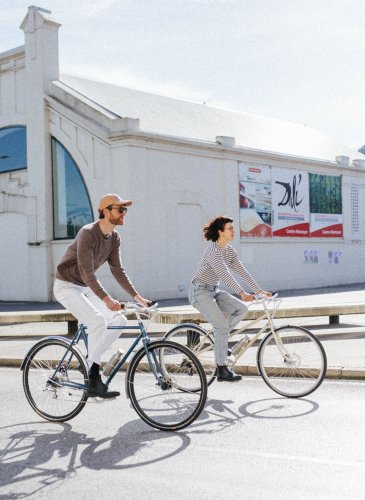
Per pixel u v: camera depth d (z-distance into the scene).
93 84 25.52
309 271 28.45
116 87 26.62
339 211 30.36
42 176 23.03
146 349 5.65
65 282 5.93
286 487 4.09
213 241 6.81
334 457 4.70
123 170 21.05
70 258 5.88
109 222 5.75
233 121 30.23
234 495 3.98
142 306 5.86
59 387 6.00
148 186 21.61
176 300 21.50
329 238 29.67
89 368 5.80
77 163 22.30
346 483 4.14
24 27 23.58
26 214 23.62
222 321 6.61
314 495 3.93
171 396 5.61
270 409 6.29
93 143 21.81
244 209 25.25
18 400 7.07
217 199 24.22
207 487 4.15
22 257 23.80
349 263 30.97
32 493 4.17
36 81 23.27
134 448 5.09
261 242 25.98
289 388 6.83
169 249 22.30
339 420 5.79
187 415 5.56
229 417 6.00
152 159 21.80
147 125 22.88
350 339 10.86
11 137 24.31
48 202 23.00
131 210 21.03
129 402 6.90
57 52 23.66
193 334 6.98
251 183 25.64
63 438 5.46
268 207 26.38
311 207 28.64
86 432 5.64
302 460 4.65
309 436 5.28
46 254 22.94
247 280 6.90
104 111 22.02
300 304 16.36
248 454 4.84
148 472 4.50
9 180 24.27
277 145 29.09
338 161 30.48
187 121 26.34
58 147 22.91
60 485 4.30
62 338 6.04
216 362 6.65
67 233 22.75
